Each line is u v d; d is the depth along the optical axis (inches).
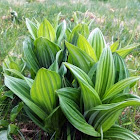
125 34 74.4
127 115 40.2
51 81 29.3
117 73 32.1
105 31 77.0
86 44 33.4
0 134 32.8
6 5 97.7
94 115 29.6
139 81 49.9
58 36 41.8
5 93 39.8
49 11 93.9
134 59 58.9
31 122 38.3
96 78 28.6
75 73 27.1
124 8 114.0
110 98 29.7
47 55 38.6
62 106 28.9
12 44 60.6
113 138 30.1
